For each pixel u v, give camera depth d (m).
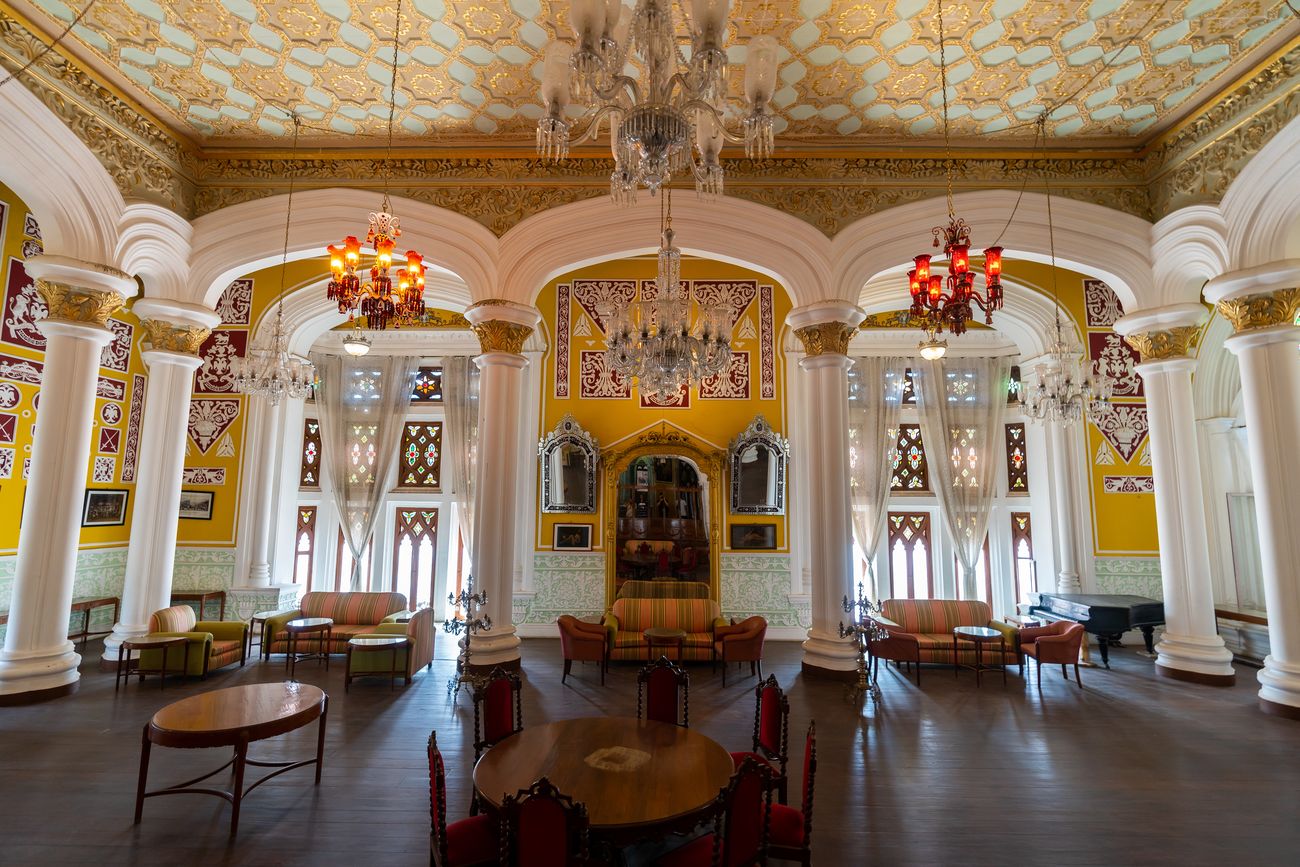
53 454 6.07
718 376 9.95
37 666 5.91
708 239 7.35
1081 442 9.35
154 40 5.59
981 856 3.50
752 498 9.57
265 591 9.09
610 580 9.49
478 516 7.03
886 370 10.40
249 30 5.44
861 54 5.68
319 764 4.35
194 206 7.39
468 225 7.31
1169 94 6.29
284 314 9.43
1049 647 6.87
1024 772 4.61
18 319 7.25
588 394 9.94
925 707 6.11
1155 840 3.68
